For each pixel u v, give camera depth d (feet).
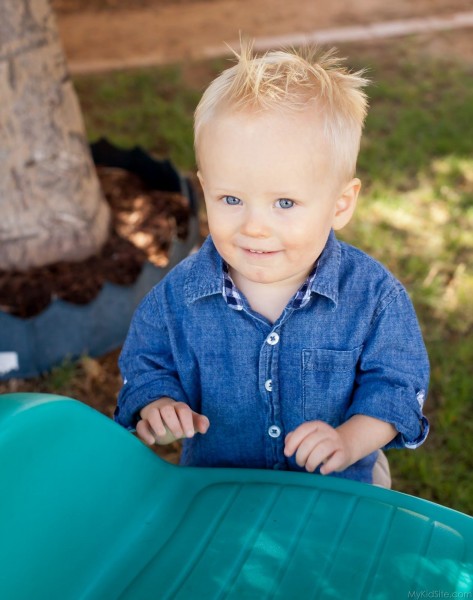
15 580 3.32
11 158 8.67
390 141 13.58
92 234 9.44
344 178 4.17
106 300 8.52
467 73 16.84
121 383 8.50
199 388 4.78
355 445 4.27
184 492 4.12
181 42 19.56
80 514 3.66
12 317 8.05
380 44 18.63
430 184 12.36
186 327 4.59
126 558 3.76
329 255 4.45
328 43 18.78
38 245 9.12
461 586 3.45
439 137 13.84
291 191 3.88
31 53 8.59
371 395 4.45
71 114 9.20
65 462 3.62
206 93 4.11
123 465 3.93
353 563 3.57
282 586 3.48
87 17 21.70
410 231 11.08
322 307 4.44
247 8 21.72
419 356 4.59
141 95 16.25
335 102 4.03
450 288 9.89
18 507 3.37
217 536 3.79
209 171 3.99
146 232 9.93
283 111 3.86
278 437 4.68
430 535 3.71
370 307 4.49
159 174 11.03
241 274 4.46
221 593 3.47
